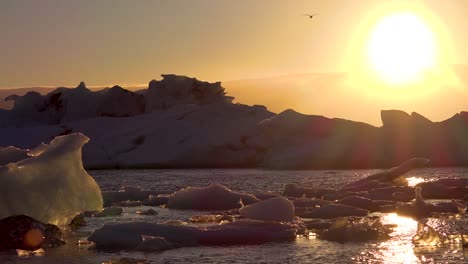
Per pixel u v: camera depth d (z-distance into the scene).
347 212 13.77
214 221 13.16
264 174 33.12
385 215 13.80
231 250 10.16
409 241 10.73
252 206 12.84
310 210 14.37
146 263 9.21
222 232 10.86
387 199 16.56
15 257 9.95
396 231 11.70
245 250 10.16
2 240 10.57
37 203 11.05
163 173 35.72
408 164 19.58
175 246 10.45
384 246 10.34
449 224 12.43
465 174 30.25
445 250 9.98
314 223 12.15
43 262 9.58
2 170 10.96
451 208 13.98
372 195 16.70
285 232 11.09
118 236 10.71
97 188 11.70
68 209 11.34
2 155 13.34
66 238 11.42
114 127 46.19
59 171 11.40
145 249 10.23
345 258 9.52
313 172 34.62
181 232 10.82
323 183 25.73
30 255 10.09
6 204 10.87
